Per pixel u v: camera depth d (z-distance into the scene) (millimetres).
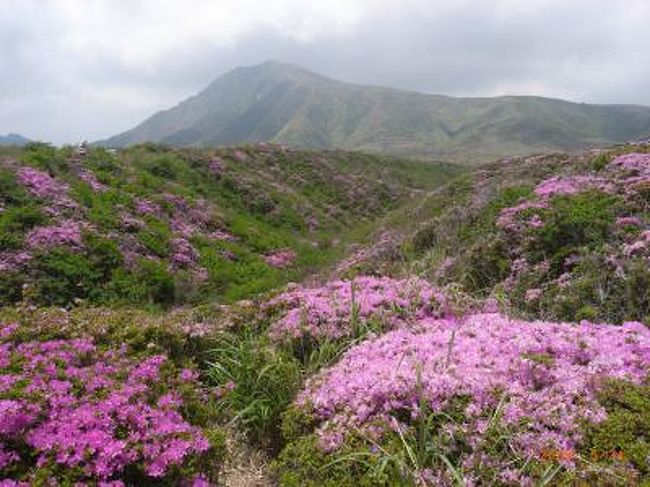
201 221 27547
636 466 5508
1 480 5504
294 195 40969
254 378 8789
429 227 20734
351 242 32625
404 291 11750
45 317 9664
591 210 14047
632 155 19703
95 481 5652
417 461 5973
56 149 27094
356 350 9070
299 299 12125
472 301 11758
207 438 6621
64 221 19359
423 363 7824
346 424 6863
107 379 7492
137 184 27297
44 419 6375
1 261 16047
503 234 15070
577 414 6164
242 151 46375
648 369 7105
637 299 10195
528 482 5441
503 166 37875
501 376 7156
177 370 8703
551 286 12227
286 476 6578
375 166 61375
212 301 18828
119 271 17969
